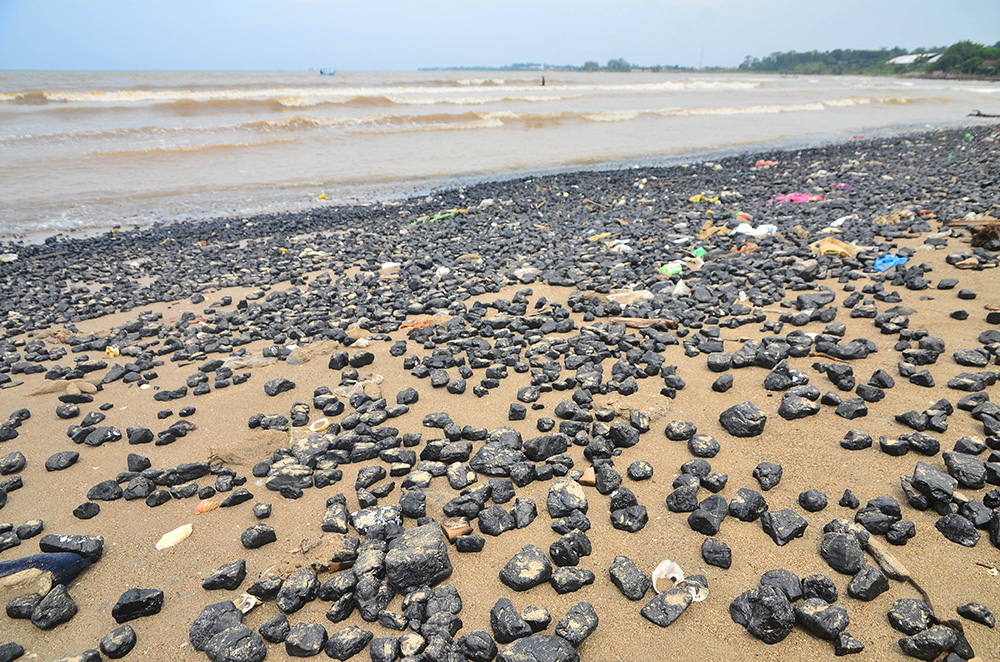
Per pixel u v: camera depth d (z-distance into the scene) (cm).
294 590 312
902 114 4116
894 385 480
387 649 277
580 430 455
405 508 375
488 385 548
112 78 6931
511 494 391
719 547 322
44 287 974
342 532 364
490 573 327
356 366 610
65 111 2722
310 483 418
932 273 735
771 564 317
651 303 727
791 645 272
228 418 523
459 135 2828
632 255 934
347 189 1819
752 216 1180
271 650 292
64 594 318
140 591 314
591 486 400
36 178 1805
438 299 786
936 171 1564
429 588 310
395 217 1441
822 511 354
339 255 1118
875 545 315
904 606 279
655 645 277
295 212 1528
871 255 827
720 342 593
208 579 326
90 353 703
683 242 1016
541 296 801
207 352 675
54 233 1335
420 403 527
